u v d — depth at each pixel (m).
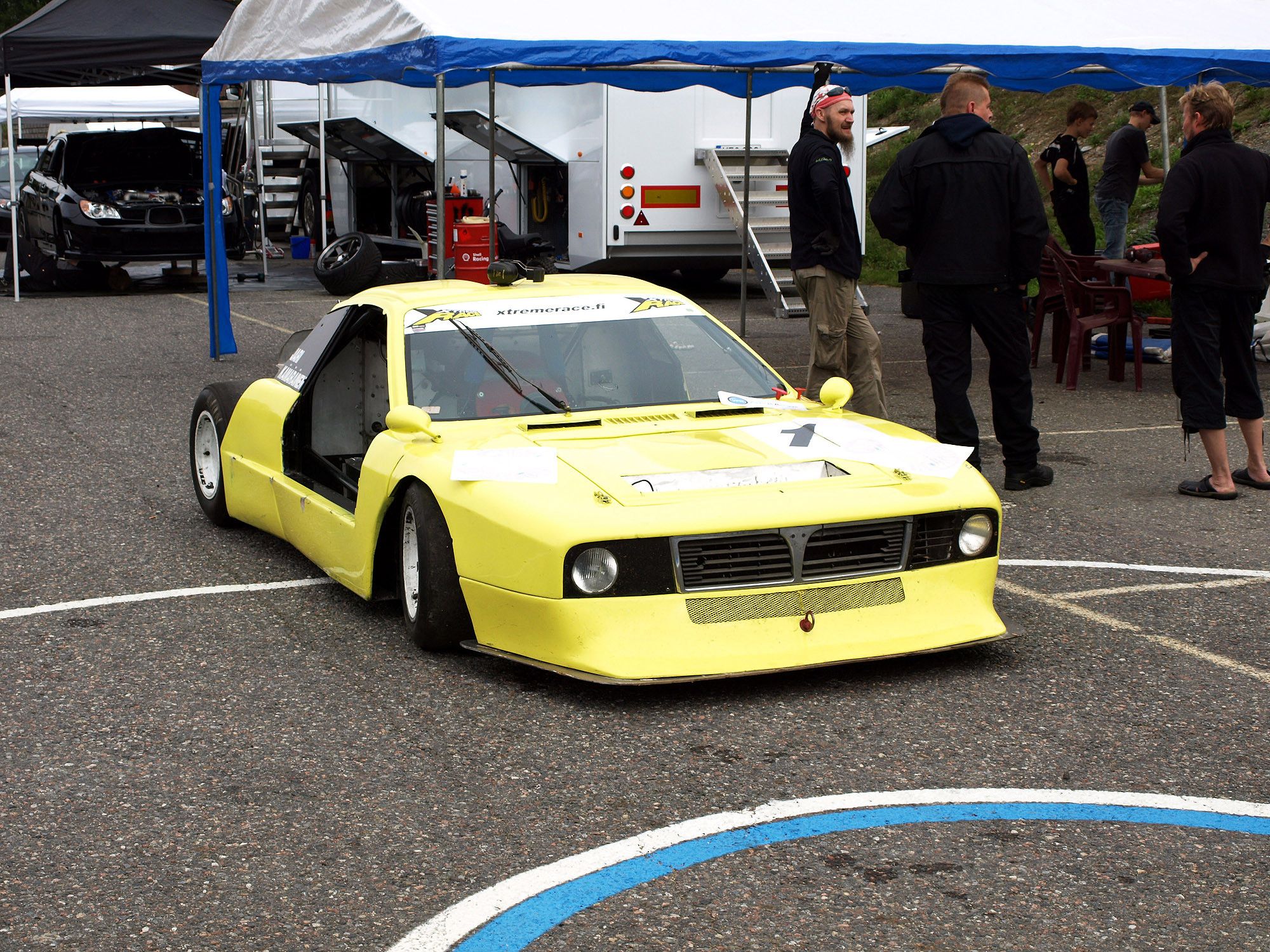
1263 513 7.00
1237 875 3.22
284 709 4.33
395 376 5.34
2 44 14.73
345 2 9.11
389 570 5.21
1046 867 3.26
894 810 3.58
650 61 8.16
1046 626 5.17
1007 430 7.44
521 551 4.32
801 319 15.76
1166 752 3.96
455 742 4.05
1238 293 7.12
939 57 8.72
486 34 7.96
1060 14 9.62
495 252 11.66
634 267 17.05
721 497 4.42
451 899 3.13
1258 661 4.76
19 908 3.11
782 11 8.93
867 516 4.45
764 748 3.99
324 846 3.40
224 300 12.43
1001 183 6.88
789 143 16.72
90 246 17.50
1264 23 10.20
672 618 4.27
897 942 2.93
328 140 20.25
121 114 24.61
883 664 4.72
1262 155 7.11
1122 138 13.24
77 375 11.52
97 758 3.96
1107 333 12.48
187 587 5.74
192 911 3.09
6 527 6.75
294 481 5.89
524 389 5.34
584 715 4.25
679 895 3.14
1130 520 6.84
